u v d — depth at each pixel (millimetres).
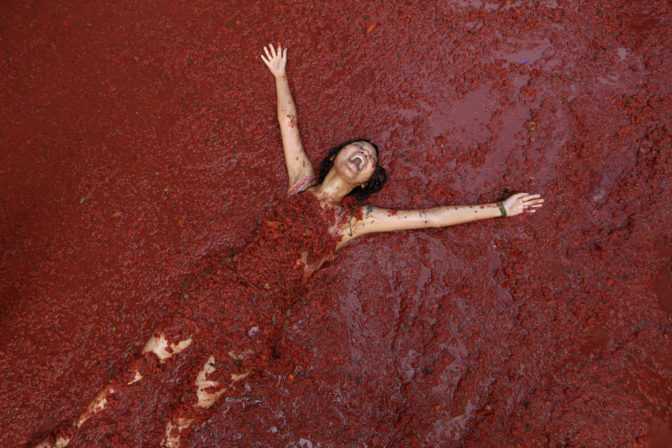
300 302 2572
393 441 2473
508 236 2627
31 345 2568
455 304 2578
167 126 2771
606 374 2457
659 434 2367
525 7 2770
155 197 2717
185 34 2828
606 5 2758
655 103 2658
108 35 2855
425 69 2756
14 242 2680
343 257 2635
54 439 2336
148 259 2660
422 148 2709
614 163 2645
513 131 2707
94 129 2785
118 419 2473
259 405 2537
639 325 2496
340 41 2783
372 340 2576
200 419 2205
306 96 2760
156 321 2602
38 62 2850
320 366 2561
